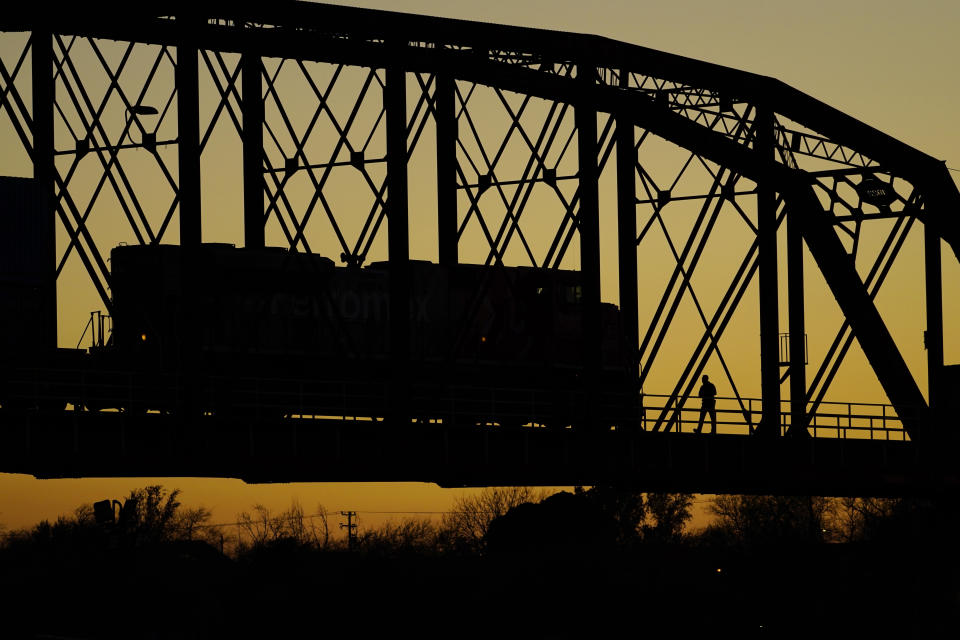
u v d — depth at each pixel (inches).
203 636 6289.4
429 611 6151.6
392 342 3602.4
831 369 4881.9
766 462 4397.1
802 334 4675.2
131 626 6688.0
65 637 6422.2
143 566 7268.7
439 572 6515.8
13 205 3563.0
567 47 4151.1
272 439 3410.4
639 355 4525.1
